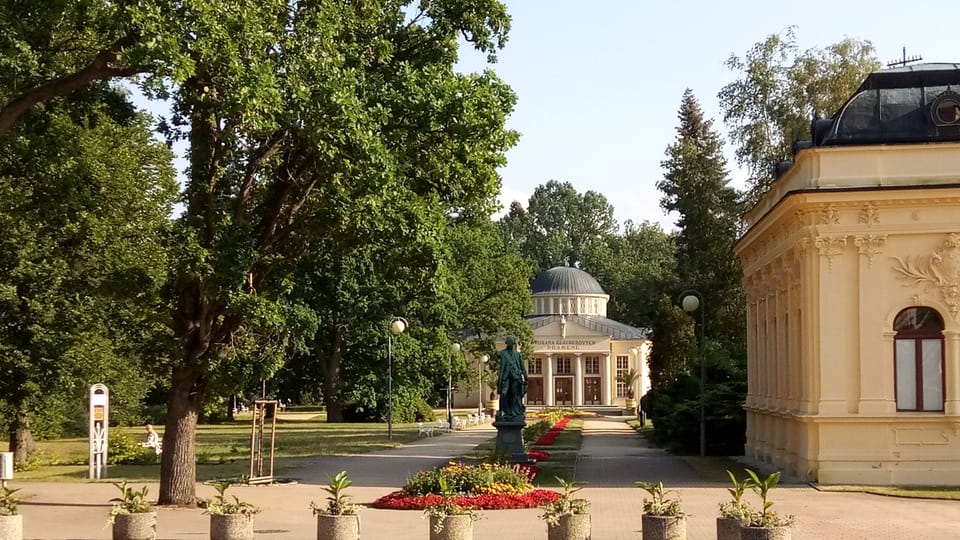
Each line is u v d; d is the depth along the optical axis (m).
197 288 22.86
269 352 23.62
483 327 72.25
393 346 63.97
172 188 42.22
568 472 31.14
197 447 44.19
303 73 20.06
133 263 24.14
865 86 29.14
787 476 29.59
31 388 35.19
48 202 25.25
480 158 22.78
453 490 23.28
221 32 18.62
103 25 20.30
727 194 59.91
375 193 20.48
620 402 103.56
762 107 50.22
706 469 32.59
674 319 56.09
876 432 26.84
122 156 35.94
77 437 57.09
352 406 71.38
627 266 125.50
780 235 31.11
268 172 23.92
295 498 24.83
